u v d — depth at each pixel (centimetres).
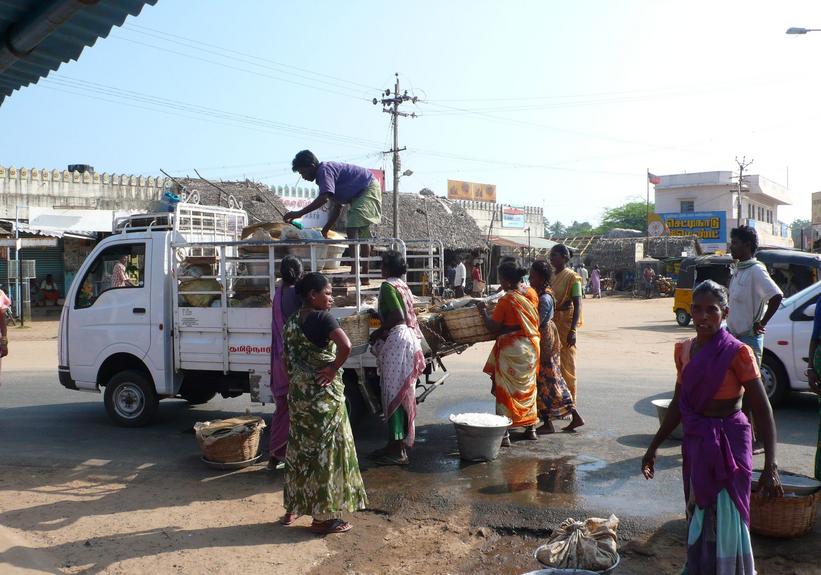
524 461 639
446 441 720
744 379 339
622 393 962
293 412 482
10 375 1212
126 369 800
